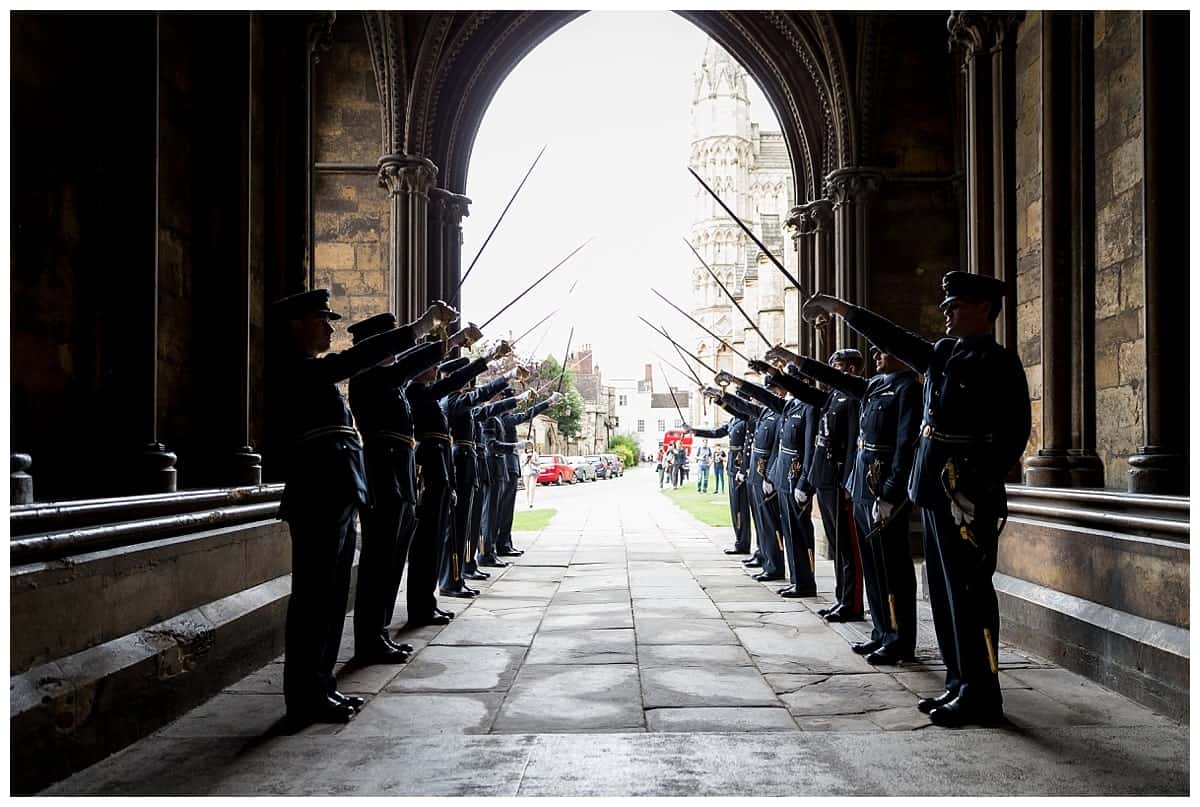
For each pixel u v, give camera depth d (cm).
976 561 450
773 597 878
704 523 1867
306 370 458
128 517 438
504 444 1184
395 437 604
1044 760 387
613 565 1148
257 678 544
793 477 863
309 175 756
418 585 728
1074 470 684
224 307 628
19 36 447
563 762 382
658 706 484
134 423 500
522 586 961
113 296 503
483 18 1402
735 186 6588
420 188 1333
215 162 630
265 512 603
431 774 367
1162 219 557
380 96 1328
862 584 745
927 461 465
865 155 1324
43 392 464
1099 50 709
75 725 367
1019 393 457
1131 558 510
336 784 355
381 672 565
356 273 1358
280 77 735
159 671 436
